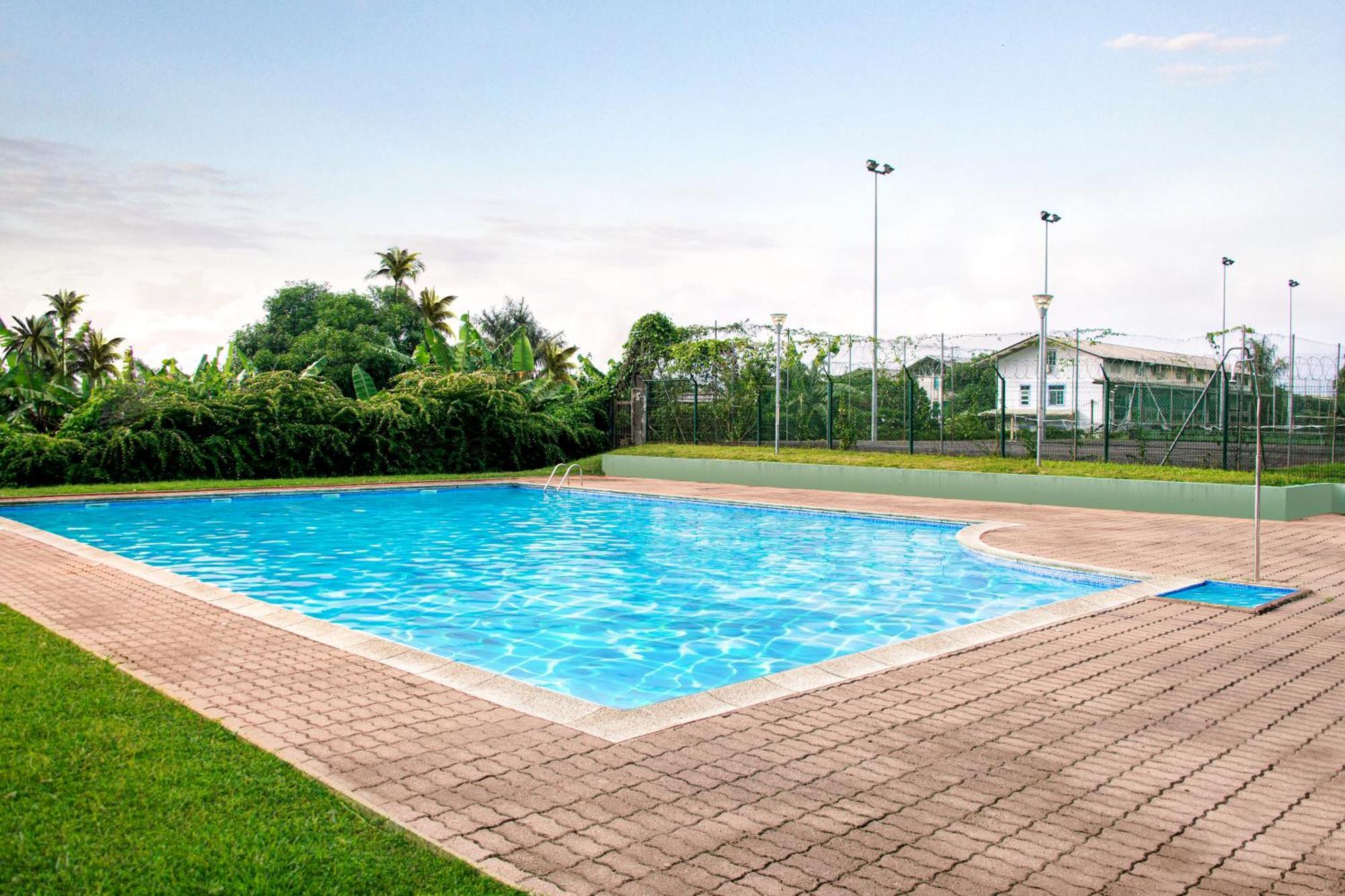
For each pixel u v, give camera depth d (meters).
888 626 7.39
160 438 18.09
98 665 4.93
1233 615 6.75
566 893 2.57
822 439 21.11
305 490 17.22
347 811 3.09
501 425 22.36
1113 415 23.38
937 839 2.99
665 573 9.84
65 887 2.51
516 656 6.46
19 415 18.83
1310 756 3.82
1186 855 2.89
